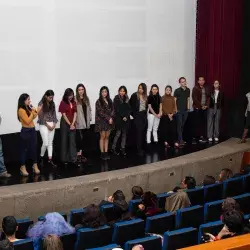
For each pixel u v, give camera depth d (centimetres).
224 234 541
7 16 1041
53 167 1018
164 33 1240
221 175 928
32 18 1070
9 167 1016
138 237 634
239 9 1247
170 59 1255
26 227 696
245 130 1219
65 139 1028
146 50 1220
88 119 1055
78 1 1120
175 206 748
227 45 1254
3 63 1047
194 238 585
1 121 1052
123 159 1081
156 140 1201
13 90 1062
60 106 1020
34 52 1080
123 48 1188
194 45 1284
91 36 1145
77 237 607
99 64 1162
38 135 1077
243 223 557
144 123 1117
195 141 1216
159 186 1020
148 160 1072
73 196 917
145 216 738
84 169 1006
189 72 1289
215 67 1262
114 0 1165
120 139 1165
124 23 1184
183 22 1262
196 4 1273
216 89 1205
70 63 1127
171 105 1158
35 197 874
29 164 1033
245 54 1270
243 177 877
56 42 1103
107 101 1062
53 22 1095
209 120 1216
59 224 627
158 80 1248
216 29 1249
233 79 1267
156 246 572
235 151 1147
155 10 1221
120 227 619
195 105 1208
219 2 1241
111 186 958
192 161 1064
